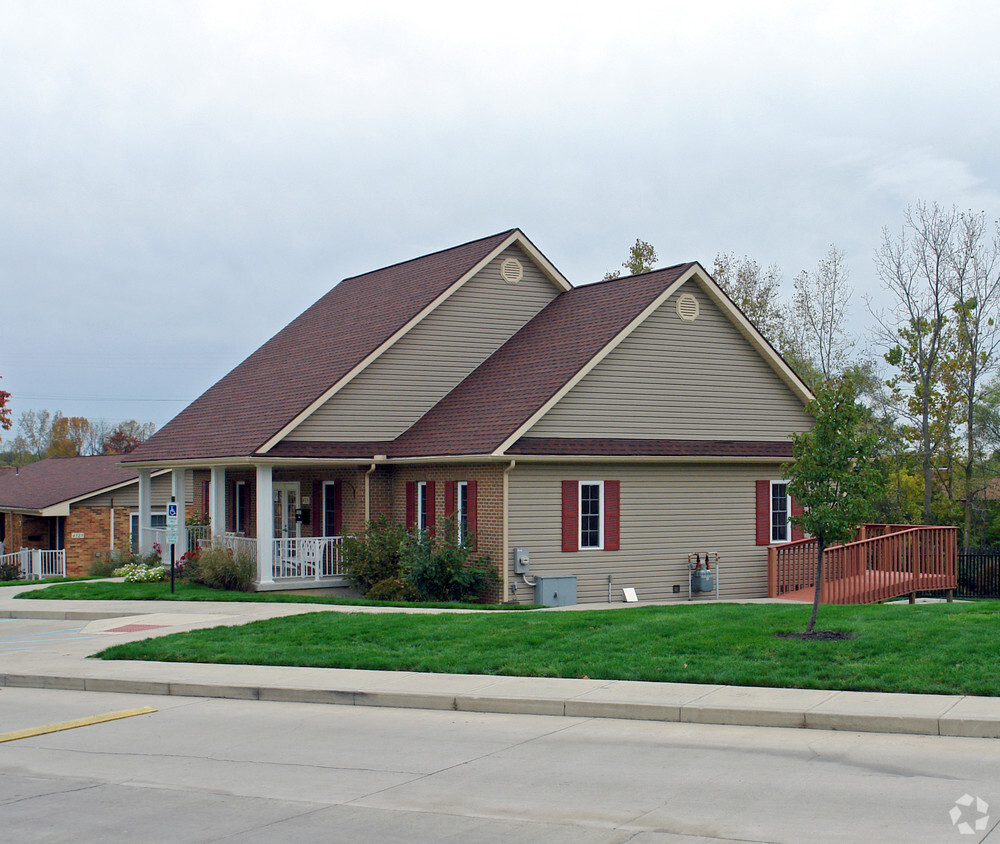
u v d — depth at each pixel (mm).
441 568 23859
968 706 10688
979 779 8594
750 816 7781
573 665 13383
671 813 7922
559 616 17500
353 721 11844
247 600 23719
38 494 41562
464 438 24438
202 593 24750
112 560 31562
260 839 7574
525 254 29734
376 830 7711
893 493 44250
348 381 26453
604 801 8320
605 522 24828
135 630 19297
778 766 9203
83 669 15188
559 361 25500
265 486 25281
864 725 10461
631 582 25125
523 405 24250
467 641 15422
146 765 10055
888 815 7676
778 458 26922
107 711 12922
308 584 25484
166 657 15742
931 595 26922
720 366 26891
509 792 8672
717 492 26547
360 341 28219
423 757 10008
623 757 9742
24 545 42000
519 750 10156
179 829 7891
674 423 26016
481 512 24250
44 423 120812
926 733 10234
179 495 29781
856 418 14625
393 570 25109
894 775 8766
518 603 23500
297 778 9367
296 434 25641
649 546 25438
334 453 25719
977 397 42719
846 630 14594
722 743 10156
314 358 29562
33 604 23688
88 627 20266
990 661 12219
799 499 14922
